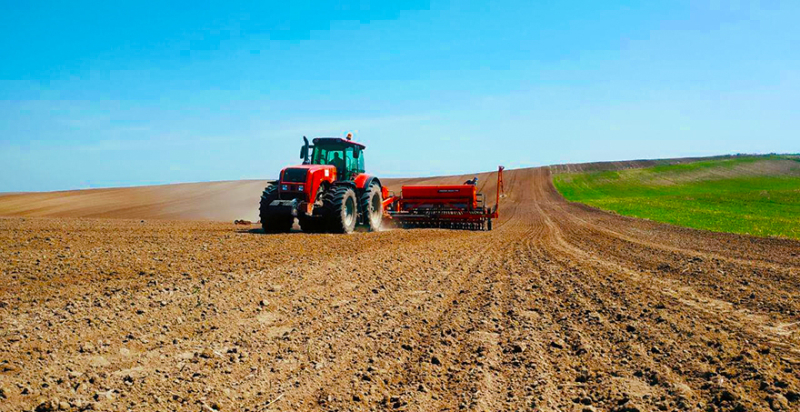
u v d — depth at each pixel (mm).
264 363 4059
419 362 4195
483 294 7012
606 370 4047
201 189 46094
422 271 8773
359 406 3346
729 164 96375
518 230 20062
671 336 4914
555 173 84812
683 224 23656
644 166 94688
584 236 17047
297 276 7359
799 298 6625
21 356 3771
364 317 5582
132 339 4363
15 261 7484
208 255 8867
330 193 13484
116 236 11570
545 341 4824
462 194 19719
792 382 3637
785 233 18703
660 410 3293
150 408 3146
